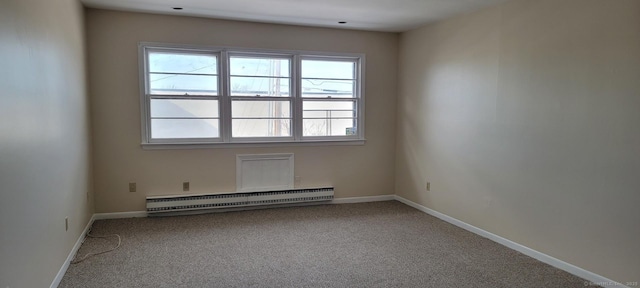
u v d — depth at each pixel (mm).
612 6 2684
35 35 2312
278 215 4578
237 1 3760
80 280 2783
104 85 4188
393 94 5340
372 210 4867
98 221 4215
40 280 2324
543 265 3166
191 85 4520
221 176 4676
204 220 4324
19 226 1991
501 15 3613
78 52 3592
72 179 3211
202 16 4375
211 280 2818
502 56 3609
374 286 2762
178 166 4508
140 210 4426
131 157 4348
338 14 4219
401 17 4301
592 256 2861
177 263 3115
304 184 5043
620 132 2656
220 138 4637
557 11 3072
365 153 5281
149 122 4379
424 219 4492
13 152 1924
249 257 3264
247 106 4746
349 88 5195
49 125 2555
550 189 3166
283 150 4910
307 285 2762
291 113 4934
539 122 3246
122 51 4215
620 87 2648
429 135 4691
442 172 4480
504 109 3596
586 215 2895
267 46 4707
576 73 2934
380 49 5207
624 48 2619
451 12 4035
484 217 3871
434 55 4574
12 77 1930
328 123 5125
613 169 2705
